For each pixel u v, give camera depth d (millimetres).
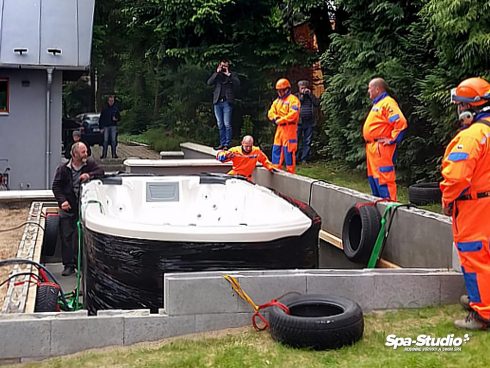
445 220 4812
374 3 10523
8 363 3531
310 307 3836
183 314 3807
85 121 19250
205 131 17562
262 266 4723
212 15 13414
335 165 12414
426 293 4191
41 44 13398
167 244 4594
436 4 7906
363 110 10609
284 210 5836
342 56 11258
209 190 7590
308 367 3355
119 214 7086
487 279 3775
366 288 4102
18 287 4320
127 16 16562
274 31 14336
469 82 3871
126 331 3719
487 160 3764
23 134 13523
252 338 3732
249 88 15867
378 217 5680
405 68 10016
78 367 3406
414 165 10039
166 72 18453
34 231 6691
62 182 7348
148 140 19938
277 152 10102
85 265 5496
